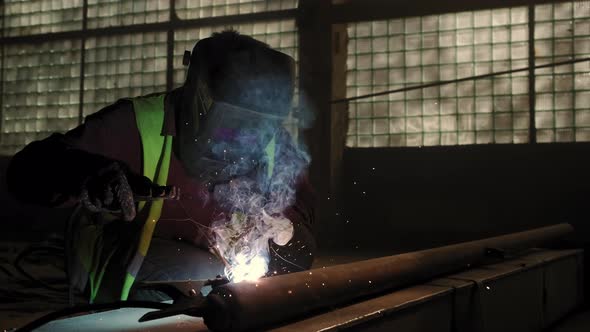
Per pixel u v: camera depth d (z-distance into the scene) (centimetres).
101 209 144
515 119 758
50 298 293
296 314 141
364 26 823
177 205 201
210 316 122
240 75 172
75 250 205
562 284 377
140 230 192
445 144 788
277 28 852
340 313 153
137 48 930
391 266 191
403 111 808
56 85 978
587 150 724
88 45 958
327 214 785
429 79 793
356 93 830
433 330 194
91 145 184
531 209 747
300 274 147
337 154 813
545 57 745
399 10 788
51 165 148
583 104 732
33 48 989
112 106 197
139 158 195
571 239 724
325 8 807
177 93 201
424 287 209
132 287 192
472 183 771
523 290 295
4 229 986
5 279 370
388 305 166
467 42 776
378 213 813
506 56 760
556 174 737
